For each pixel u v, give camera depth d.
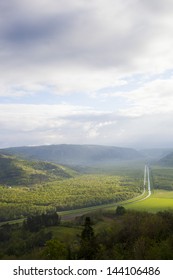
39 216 192.00
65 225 181.25
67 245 100.62
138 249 75.00
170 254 68.25
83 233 105.81
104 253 82.56
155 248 72.19
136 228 107.44
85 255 82.56
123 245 88.12
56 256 86.69
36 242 142.50
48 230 167.00
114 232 109.94
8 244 145.50
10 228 189.88
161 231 100.50
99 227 151.75
